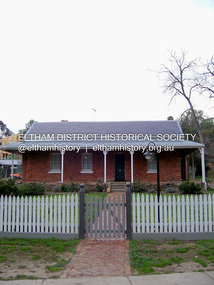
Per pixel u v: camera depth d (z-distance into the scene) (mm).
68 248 7254
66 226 8141
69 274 5613
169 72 30219
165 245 7395
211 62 28031
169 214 7941
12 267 6012
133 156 23656
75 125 27641
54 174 23953
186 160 26359
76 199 8086
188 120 33625
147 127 26328
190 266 5953
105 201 8039
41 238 8062
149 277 5410
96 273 5656
